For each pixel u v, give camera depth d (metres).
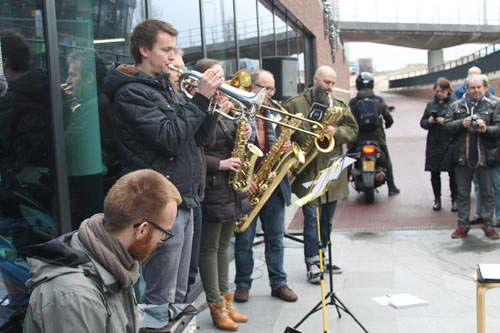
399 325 3.69
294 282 4.66
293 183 4.68
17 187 2.62
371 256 5.31
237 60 6.13
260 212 4.26
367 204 7.73
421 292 4.29
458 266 4.90
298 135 4.46
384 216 6.95
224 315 3.70
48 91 2.81
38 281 1.64
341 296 4.27
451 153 5.81
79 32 3.10
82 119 3.11
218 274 3.84
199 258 3.68
